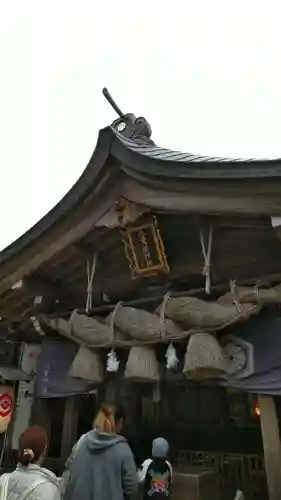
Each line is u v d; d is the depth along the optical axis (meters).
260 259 5.89
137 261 6.56
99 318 6.70
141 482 4.75
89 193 6.43
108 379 7.06
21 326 8.84
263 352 5.27
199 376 5.40
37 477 3.50
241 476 6.18
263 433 5.22
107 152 6.14
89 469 4.06
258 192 4.84
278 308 5.45
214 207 5.34
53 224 6.85
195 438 6.97
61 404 8.52
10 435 8.59
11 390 8.84
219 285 5.62
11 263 7.61
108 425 4.29
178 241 6.47
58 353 7.89
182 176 5.34
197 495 5.69
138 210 6.18
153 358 5.90
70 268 7.76
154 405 7.48
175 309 5.59
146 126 7.55
